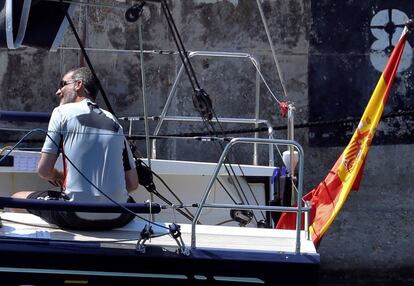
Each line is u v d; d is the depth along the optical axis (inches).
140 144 1269.7
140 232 712.4
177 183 904.3
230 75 1310.3
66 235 704.4
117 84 1305.4
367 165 1316.4
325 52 1317.7
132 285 673.6
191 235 700.0
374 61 1314.0
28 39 751.7
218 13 1309.1
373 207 1314.0
